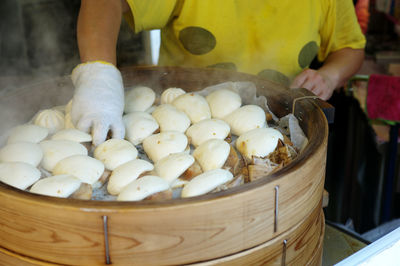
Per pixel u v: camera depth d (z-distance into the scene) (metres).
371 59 2.19
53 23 1.81
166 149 0.88
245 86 1.17
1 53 1.79
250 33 1.39
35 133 0.93
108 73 0.95
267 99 1.15
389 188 1.81
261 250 0.68
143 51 1.97
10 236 0.65
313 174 0.73
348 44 1.60
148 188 0.71
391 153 1.75
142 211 0.58
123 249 0.61
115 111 0.92
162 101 1.14
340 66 1.51
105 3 1.08
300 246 0.77
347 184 1.85
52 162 0.83
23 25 1.78
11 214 0.62
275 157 0.87
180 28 1.39
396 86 1.62
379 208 1.86
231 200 0.61
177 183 0.80
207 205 0.60
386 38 2.38
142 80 1.27
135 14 1.21
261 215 0.65
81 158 0.81
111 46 1.02
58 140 0.88
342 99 1.81
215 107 1.07
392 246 0.59
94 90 0.91
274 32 1.39
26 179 0.75
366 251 0.58
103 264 0.62
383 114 1.67
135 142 0.95
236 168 0.85
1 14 1.74
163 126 0.99
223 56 1.42
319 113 0.91
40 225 0.61
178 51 1.48
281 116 1.10
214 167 0.83
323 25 1.54
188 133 0.97
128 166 0.80
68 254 0.63
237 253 0.66
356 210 1.86
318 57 1.68
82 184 0.75
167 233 0.61
